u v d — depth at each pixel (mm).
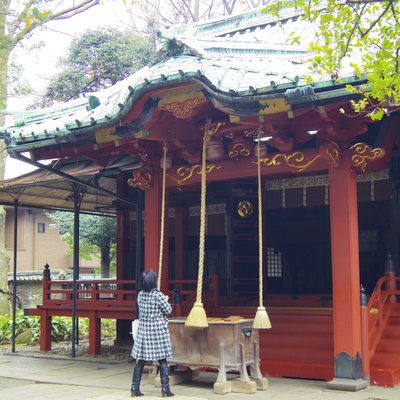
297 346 10148
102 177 14953
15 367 11750
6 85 18656
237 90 8156
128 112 9148
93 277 30391
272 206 13445
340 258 8898
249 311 11805
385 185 11867
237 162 10008
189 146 10289
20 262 37094
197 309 8312
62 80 23109
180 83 8523
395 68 6496
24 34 16406
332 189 9055
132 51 23172
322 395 8148
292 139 9281
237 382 8469
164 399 7938
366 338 8812
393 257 11500
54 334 16359
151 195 10922
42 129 10195
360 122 8742
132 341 15164
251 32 14594
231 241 13602
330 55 6723
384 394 8156
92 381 9844
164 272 10953
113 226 21328
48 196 14492
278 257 13805
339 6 6871
